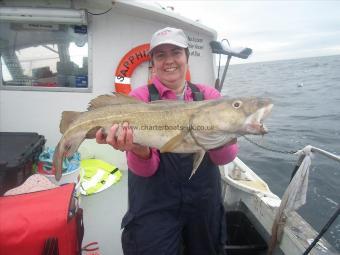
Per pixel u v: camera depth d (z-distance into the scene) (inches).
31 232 72.6
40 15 143.0
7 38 151.9
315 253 95.9
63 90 159.3
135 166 85.1
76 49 156.6
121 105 84.7
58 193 84.1
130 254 91.6
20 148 125.4
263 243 120.3
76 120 88.2
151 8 149.7
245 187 139.3
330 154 91.9
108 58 158.9
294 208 102.8
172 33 91.7
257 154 371.6
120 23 156.8
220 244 98.5
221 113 77.3
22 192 95.6
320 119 550.0
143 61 159.9
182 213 90.7
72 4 149.1
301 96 818.2
